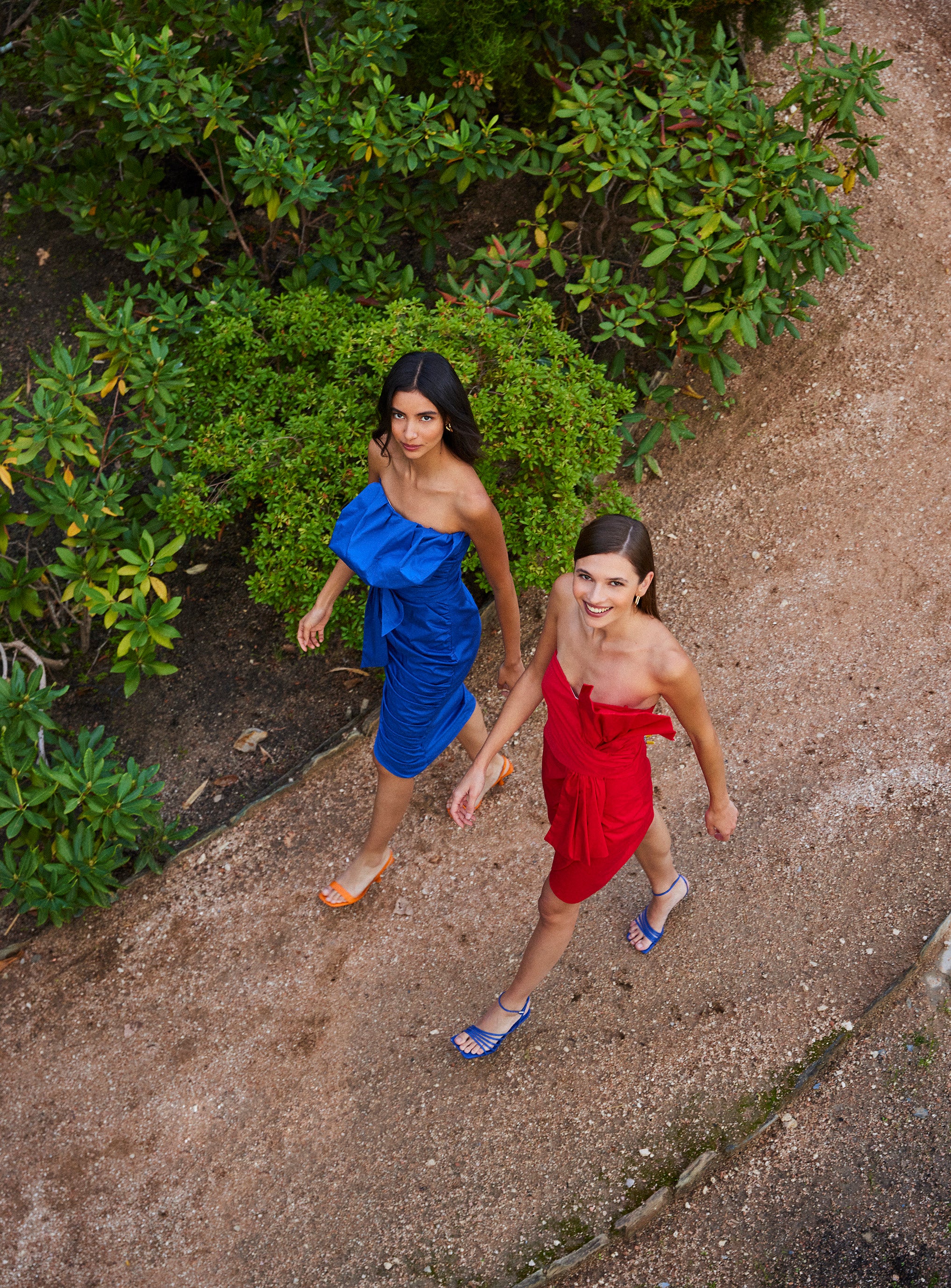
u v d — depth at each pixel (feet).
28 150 18.29
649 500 16.48
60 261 19.80
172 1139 10.94
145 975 12.29
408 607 9.93
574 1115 10.62
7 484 11.51
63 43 16.15
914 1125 10.05
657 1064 10.89
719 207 14.34
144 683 15.42
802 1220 9.64
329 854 13.21
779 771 13.23
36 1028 11.95
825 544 15.43
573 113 14.71
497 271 15.69
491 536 9.69
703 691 14.19
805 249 14.89
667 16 17.31
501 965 11.95
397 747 10.87
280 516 13.47
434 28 16.12
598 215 18.99
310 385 14.99
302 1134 10.84
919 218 18.67
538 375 13.33
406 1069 11.19
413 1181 10.37
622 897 12.35
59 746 12.45
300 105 15.39
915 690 13.67
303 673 15.33
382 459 9.64
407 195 16.52
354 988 11.95
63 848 11.36
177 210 17.43
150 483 16.89
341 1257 9.94
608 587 7.34
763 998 11.24
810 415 16.84
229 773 14.32
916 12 21.61
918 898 11.78
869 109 19.89
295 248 18.93
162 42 14.39
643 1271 9.53
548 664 8.84
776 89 19.80
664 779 13.39
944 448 16.10
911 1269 9.19
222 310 15.56
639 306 15.10
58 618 15.70
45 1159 10.89
